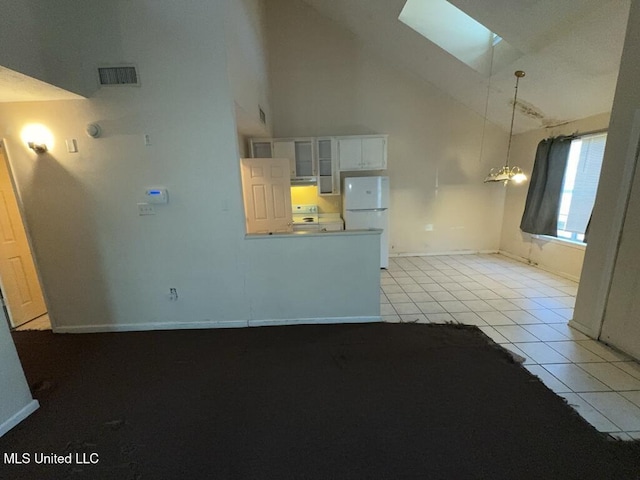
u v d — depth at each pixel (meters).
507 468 1.46
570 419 1.76
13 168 2.61
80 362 2.45
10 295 3.05
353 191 4.72
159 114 2.56
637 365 2.25
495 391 2.01
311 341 2.70
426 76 4.82
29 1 1.97
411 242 5.59
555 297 3.56
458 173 5.34
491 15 2.85
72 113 2.53
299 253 2.88
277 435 1.70
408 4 3.54
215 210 2.76
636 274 2.25
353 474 1.46
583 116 3.82
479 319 3.06
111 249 2.80
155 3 2.38
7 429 1.78
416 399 1.95
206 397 2.02
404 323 3.00
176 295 2.93
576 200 4.07
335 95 5.02
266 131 4.36
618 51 2.60
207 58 2.48
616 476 1.41
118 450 1.63
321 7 4.54
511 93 4.06
